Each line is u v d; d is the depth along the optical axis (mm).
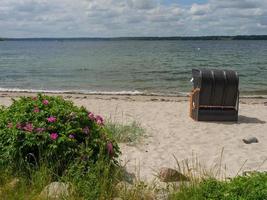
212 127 11695
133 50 93438
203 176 6156
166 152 8984
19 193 5195
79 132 6426
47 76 31250
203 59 54125
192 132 11031
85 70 36188
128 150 8969
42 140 6102
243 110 14680
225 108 12562
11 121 6453
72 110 6715
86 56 63156
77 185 5312
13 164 5996
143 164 7969
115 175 5910
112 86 24906
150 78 29469
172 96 19000
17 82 27172
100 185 5340
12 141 6113
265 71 35750
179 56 62812
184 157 8625
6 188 5312
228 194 4711
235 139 10398
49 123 6328
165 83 26453
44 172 5629
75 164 5852
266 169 7938
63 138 6133
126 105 15250
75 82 27188
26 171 5914
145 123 12008
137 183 5707
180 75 31547
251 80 28781
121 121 12023
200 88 12297
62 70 36312
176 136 10531
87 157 6023
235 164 8234
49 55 67688
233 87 12352
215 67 40188
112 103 15688
